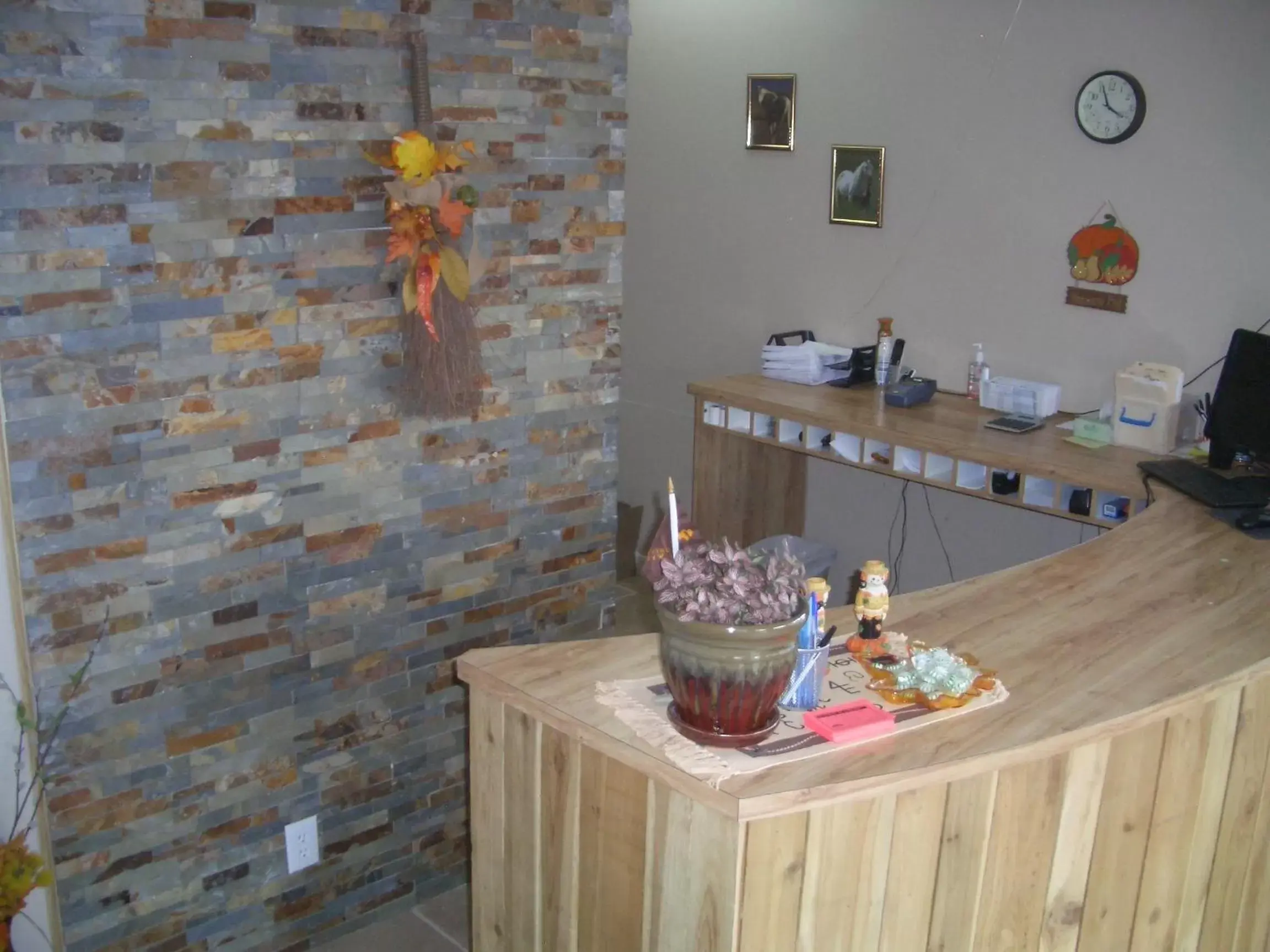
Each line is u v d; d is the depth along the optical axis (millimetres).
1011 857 1893
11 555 2213
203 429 2396
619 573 5320
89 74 2125
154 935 2574
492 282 2787
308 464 2568
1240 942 2439
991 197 3965
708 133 4766
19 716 2264
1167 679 1994
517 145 2752
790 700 1853
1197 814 2158
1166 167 3551
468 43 2611
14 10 2029
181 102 2236
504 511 2951
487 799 2068
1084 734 1827
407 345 2611
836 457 3889
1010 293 3977
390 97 2514
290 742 2693
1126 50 3572
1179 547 2666
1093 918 2051
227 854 2648
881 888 1771
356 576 2711
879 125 4211
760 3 4480
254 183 2357
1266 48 3297
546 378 2941
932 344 4230
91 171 2158
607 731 1787
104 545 2318
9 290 2113
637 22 4914
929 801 1762
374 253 2562
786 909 1692
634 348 5277
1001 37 3840
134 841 2494
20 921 2385
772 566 1742
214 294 2355
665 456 5266
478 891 2145
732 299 4840
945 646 2115
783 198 4566
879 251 4309
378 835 2920
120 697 2402
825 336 4551
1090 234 3730
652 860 1767
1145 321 3674
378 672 2807
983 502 4180
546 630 3123
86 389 2232
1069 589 2404
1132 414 3461
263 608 2572
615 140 2922
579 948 1947
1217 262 3494
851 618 2221
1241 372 3078
